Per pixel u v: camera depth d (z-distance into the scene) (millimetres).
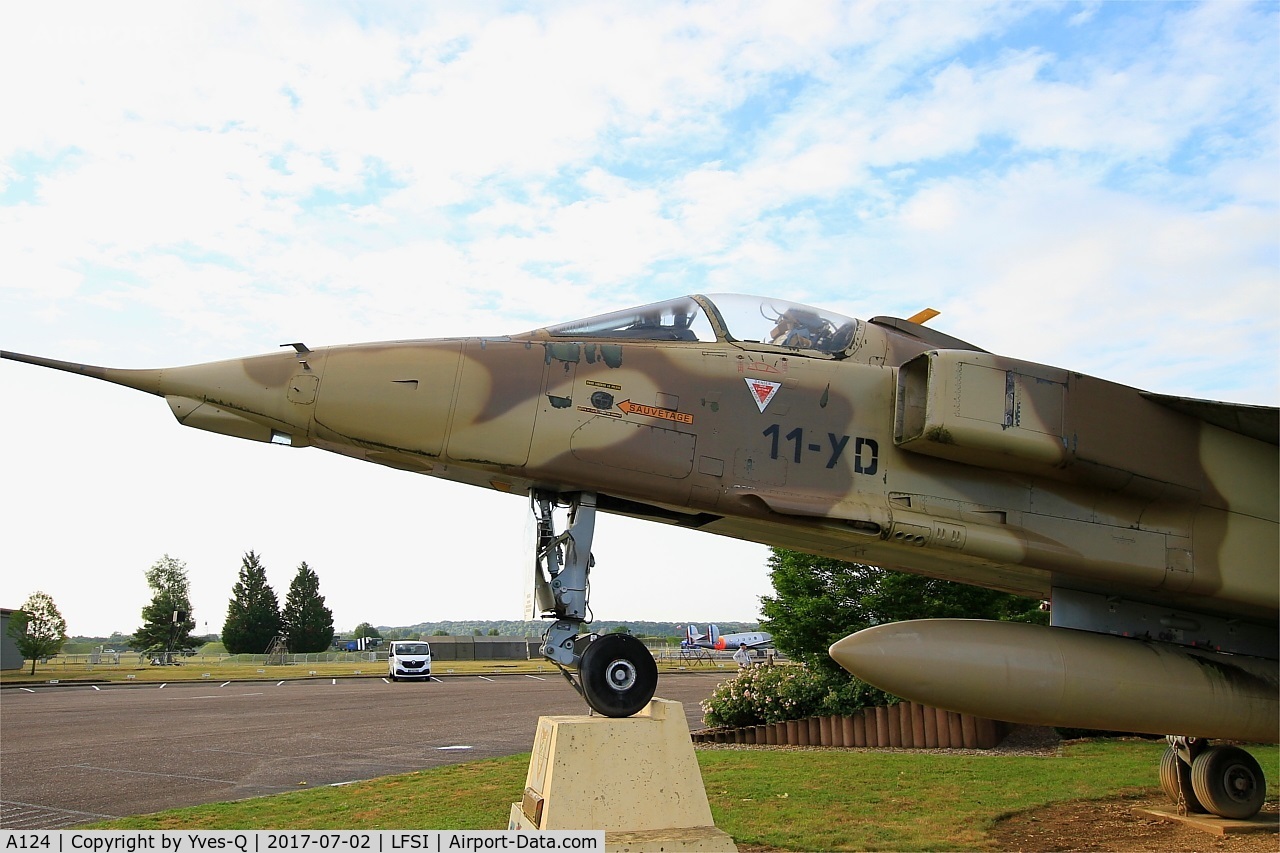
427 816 8016
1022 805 8562
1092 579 6879
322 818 8016
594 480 5762
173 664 62188
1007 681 6219
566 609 5648
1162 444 6953
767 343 6703
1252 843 7297
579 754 4789
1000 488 6680
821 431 6371
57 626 44000
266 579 83562
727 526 6551
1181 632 7547
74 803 9250
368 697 26062
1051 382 6566
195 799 9445
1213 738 6953
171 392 5555
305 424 5527
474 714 19875
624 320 6516
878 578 14383
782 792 9195
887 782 9750
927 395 6281
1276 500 7336
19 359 5492
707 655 63562
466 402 5641
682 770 4934
